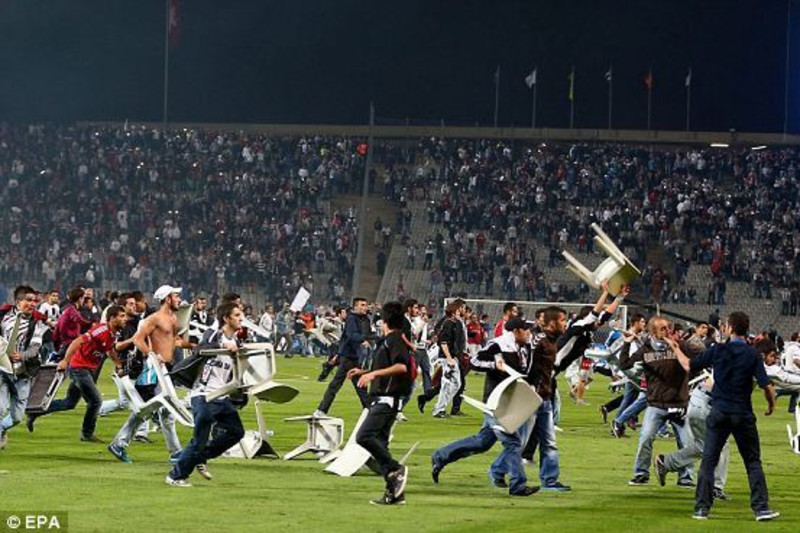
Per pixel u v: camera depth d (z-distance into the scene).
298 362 63.09
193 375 19.48
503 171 90.94
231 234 85.56
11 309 26.78
